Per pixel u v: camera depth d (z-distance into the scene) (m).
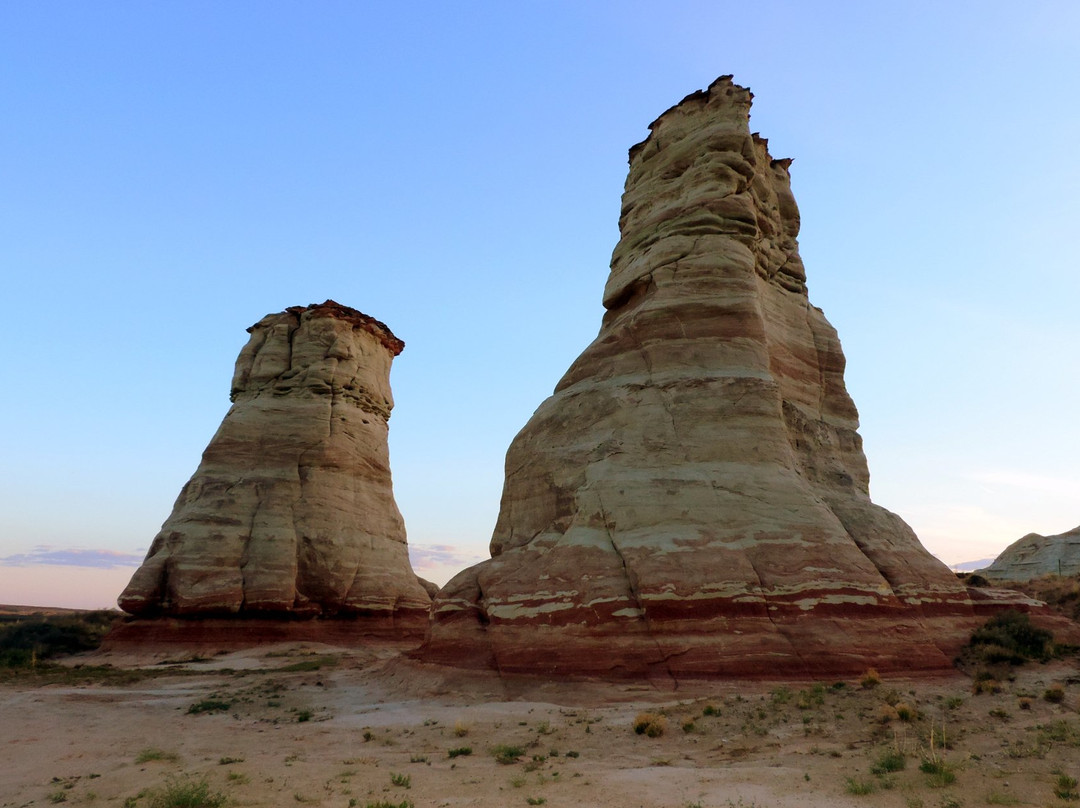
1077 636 23.30
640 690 19.50
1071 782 11.06
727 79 31.58
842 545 22.84
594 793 11.62
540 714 18.19
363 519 50.69
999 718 15.48
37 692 25.22
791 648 20.19
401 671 24.98
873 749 13.84
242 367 53.41
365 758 14.76
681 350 27.08
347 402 53.00
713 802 10.97
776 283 32.06
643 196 32.38
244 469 48.16
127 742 16.91
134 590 42.56
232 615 43.19
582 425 27.41
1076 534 67.62
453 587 25.78
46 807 11.81
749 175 30.20
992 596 24.77
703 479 24.03
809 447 28.39
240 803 11.48
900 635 21.20
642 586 21.48
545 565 23.59
